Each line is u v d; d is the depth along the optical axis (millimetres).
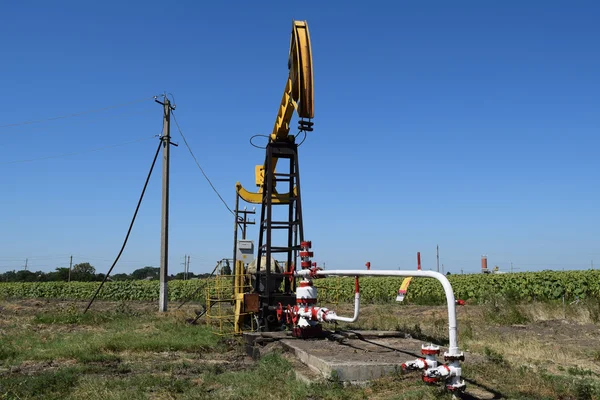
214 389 7855
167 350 12031
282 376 8094
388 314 21047
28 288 45719
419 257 7184
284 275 13430
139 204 23094
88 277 75500
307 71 12359
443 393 6172
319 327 11164
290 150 14312
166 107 24391
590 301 19875
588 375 8289
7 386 8023
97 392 7586
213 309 19859
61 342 12758
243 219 17766
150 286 40188
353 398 6656
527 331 14922
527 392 6590
